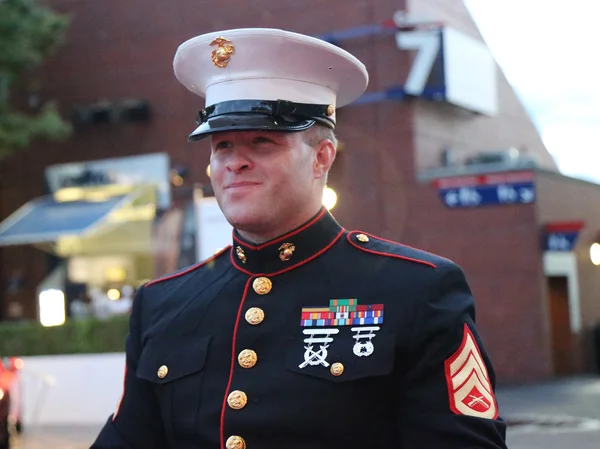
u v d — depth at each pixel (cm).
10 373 1006
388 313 227
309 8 1616
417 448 217
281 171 233
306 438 219
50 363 1250
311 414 219
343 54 240
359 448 219
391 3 1568
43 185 1867
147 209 1748
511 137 1939
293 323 234
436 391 219
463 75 1616
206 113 243
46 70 1870
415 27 1550
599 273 1753
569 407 1202
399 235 1561
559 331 1641
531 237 1490
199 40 242
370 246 246
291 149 235
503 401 1271
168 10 1762
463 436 213
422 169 1579
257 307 239
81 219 1712
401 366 224
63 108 1853
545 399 1283
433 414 217
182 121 1755
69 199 1831
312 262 244
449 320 224
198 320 246
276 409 222
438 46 1556
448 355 221
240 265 251
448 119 1673
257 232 244
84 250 1798
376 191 1577
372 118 1585
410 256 238
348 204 1595
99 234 1775
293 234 244
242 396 226
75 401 1240
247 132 232
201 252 1062
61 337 1261
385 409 222
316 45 236
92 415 1232
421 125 1586
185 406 236
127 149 1797
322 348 227
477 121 1778
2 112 1697
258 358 232
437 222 1545
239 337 237
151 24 1781
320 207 250
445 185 1536
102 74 1822
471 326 228
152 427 249
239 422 224
